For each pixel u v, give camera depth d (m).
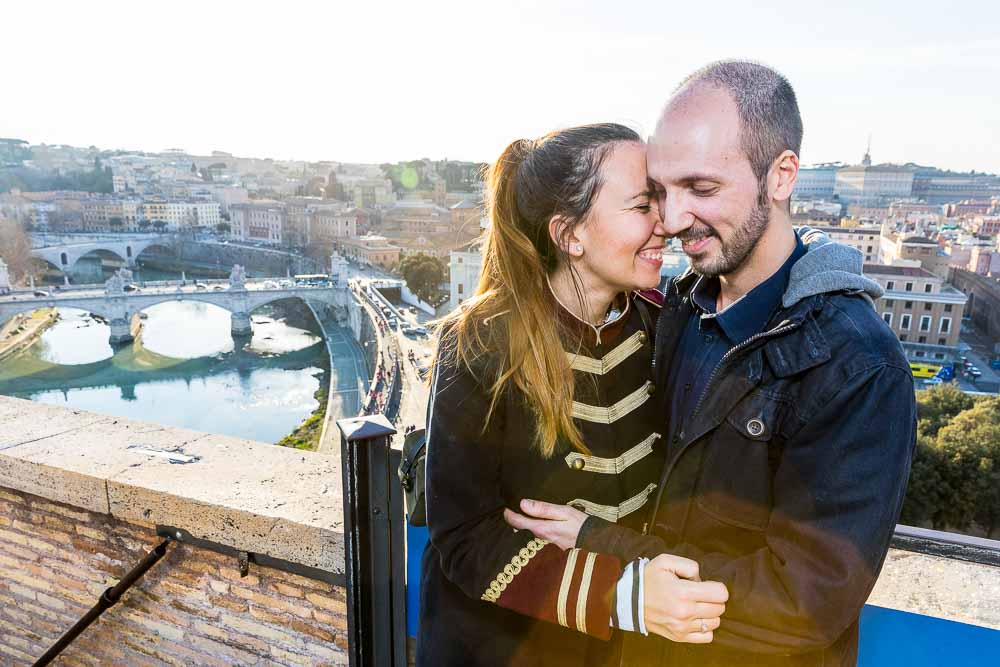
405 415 39.88
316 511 2.21
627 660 1.40
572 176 1.21
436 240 119.81
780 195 1.14
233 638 2.42
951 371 52.84
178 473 2.48
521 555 1.21
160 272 139.25
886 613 1.51
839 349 1.06
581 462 1.31
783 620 1.02
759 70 1.09
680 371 1.34
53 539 2.69
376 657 1.92
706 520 1.21
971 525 23.41
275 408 63.28
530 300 1.25
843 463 1.01
